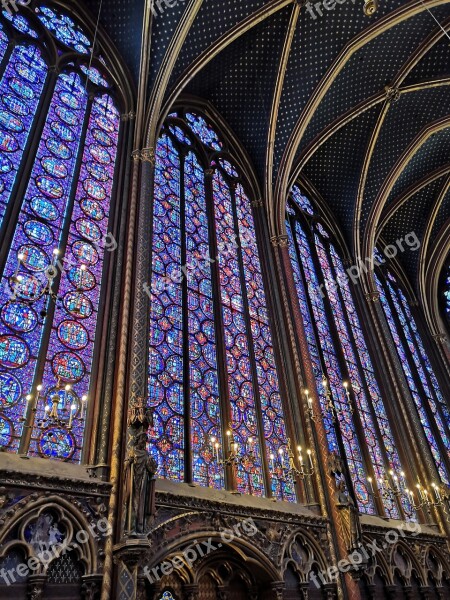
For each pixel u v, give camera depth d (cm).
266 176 1788
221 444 1153
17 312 939
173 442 1062
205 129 1786
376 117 1925
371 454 1556
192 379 1188
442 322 2327
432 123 1975
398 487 1560
